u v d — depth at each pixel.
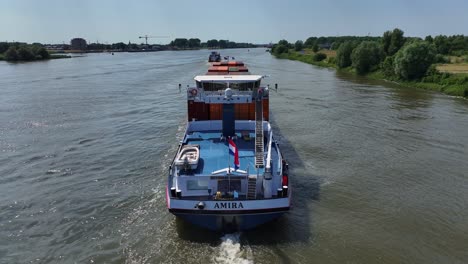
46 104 48.72
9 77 80.50
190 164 18.38
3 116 41.78
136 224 18.67
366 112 42.66
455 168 25.62
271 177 17.23
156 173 25.03
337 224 18.59
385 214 19.59
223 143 22.67
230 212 16.72
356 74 87.06
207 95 24.31
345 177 24.09
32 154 29.12
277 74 87.44
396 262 15.80
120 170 25.70
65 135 34.25
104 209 20.30
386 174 24.62
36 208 20.61
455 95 54.41
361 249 16.59
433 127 36.03
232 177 17.64
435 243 17.16
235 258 15.82
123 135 34.09
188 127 24.58
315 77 80.81
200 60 145.50
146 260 15.78
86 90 61.28
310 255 16.11
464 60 101.81
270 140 22.00
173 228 18.11
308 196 21.50
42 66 115.50
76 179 24.33
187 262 15.60
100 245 17.00
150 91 60.16
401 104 47.59
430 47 68.12
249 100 23.28
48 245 17.20
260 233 17.61
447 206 20.48
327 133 33.84
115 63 131.12
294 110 43.66
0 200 21.59
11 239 17.73
